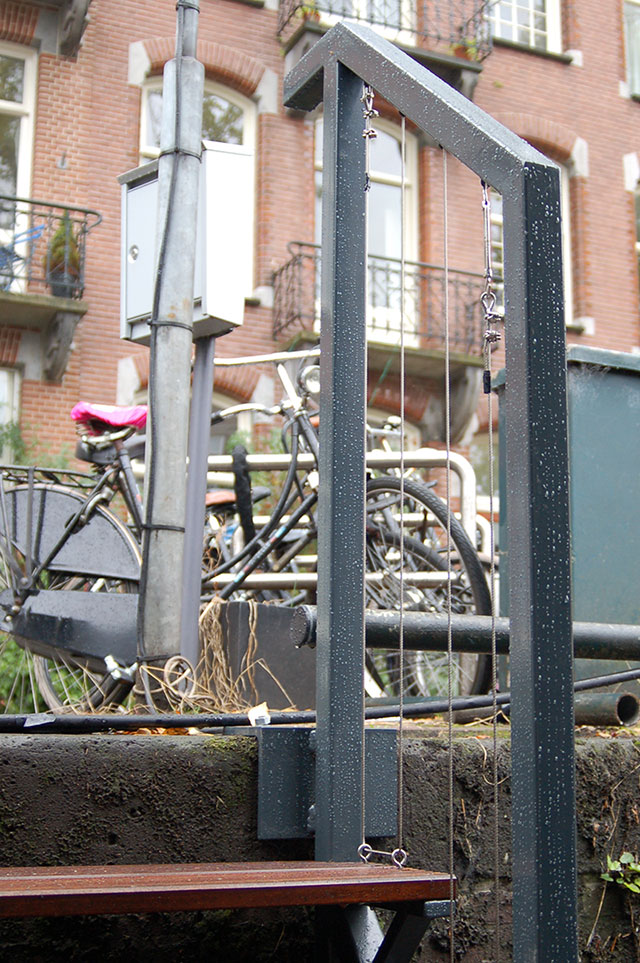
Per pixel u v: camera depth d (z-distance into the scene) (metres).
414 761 2.36
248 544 4.45
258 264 14.58
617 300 16.58
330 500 2.12
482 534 4.86
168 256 3.24
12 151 13.74
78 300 13.02
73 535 3.86
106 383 13.50
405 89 1.89
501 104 16.38
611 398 3.88
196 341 3.53
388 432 5.43
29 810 2.00
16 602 3.79
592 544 3.74
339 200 2.22
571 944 1.41
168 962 2.10
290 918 2.21
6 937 1.97
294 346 14.14
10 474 4.17
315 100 2.45
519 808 1.44
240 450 4.57
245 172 3.49
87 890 1.41
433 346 15.12
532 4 17.11
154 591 3.03
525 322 1.49
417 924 1.66
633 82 17.38
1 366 13.21
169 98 3.34
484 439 15.05
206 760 2.13
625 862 2.62
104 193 13.88
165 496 3.09
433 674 4.47
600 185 16.77
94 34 14.10
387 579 4.48
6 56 13.85
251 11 14.95
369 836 2.21
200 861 2.10
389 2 15.72
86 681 3.74
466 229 15.50
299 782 2.17
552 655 1.44
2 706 4.63
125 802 2.07
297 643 2.17
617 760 2.66
